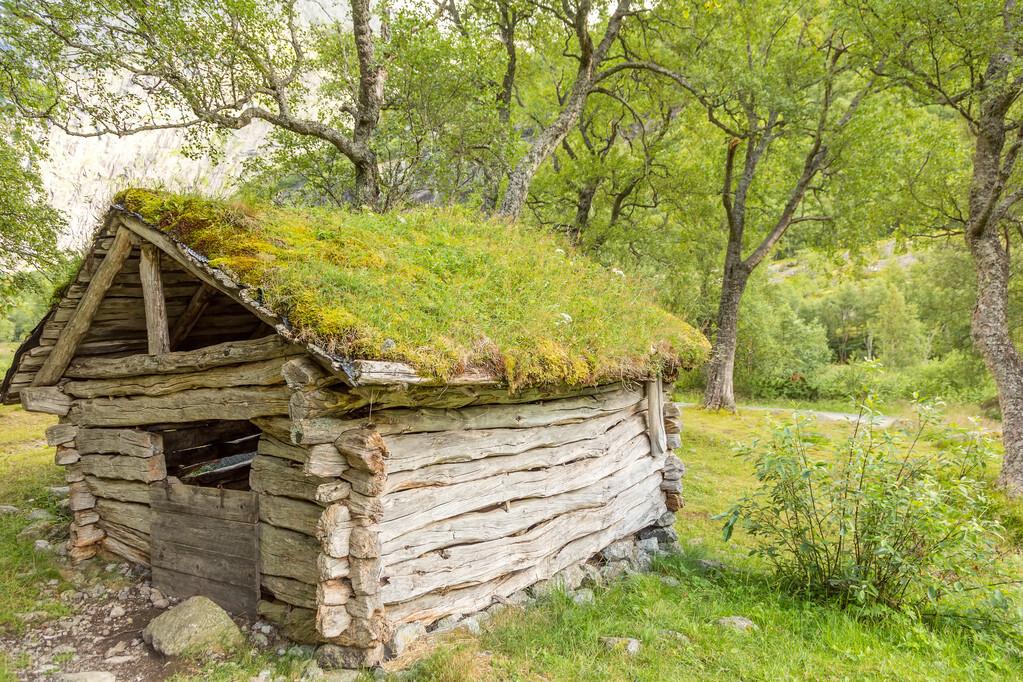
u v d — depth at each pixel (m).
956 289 23.47
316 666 4.08
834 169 17.39
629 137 20.81
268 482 4.72
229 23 10.08
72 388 6.18
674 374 7.46
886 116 15.88
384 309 4.04
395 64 11.49
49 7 8.62
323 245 4.95
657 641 4.53
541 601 5.27
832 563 5.66
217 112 10.23
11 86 9.00
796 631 4.86
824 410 23.91
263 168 12.24
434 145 11.93
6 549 6.30
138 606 5.30
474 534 4.91
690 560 6.71
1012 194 10.55
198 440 6.50
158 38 9.30
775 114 16.39
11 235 11.63
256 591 4.77
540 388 5.06
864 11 11.61
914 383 27.22
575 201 20.28
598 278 7.29
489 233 7.53
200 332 6.40
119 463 5.84
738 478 11.54
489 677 3.95
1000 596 5.02
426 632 4.56
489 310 4.90
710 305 26.09
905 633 4.81
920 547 5.23
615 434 6.70
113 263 5.15
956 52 11.59
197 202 4.78
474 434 4.93
